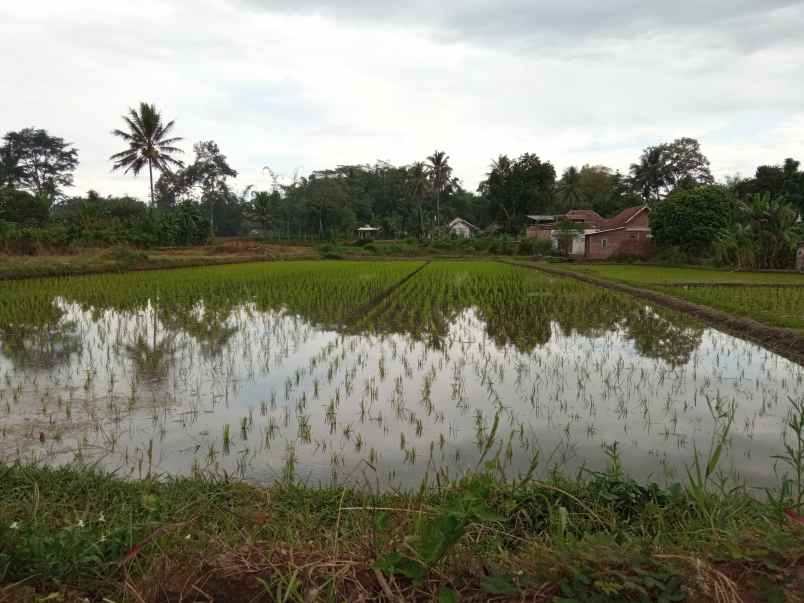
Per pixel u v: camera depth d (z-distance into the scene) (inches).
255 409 247.8
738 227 1221.7
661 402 258.4
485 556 98.2
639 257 1473.9
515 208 2482.8
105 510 140.3
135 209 1996.8
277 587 88.9
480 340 411.5
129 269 1058.7
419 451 199.0
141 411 243.3
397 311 559.2
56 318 493.7
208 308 564.1
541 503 137.4
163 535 109.2
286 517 136.6
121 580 97.7
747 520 120.6
